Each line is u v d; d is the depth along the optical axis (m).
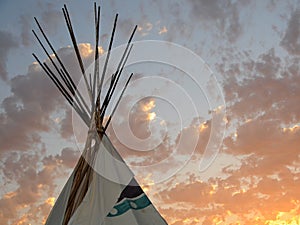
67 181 6.63
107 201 6.22
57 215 6.34
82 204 6.18
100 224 6.03
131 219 6.14
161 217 6.42
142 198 6.49
